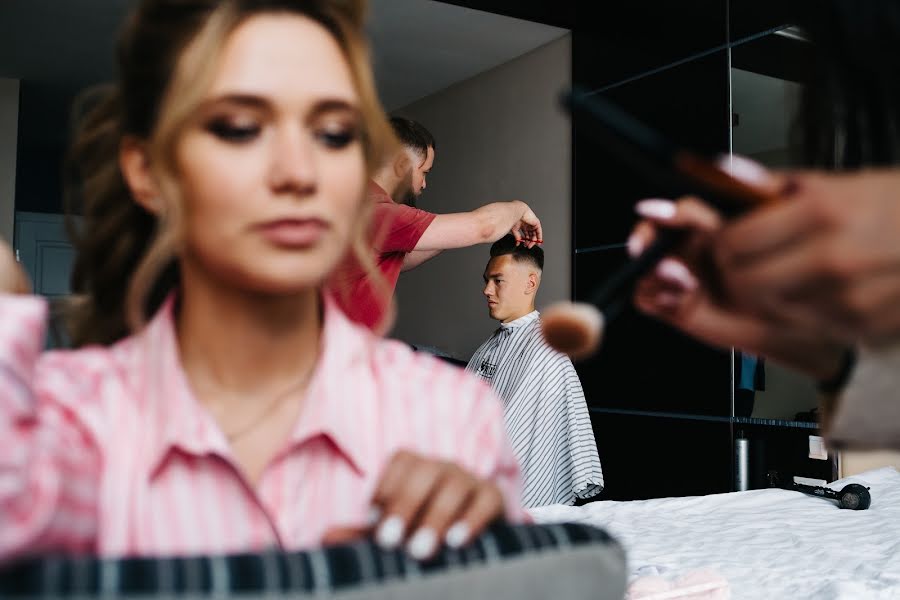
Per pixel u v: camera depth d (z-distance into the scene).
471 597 0.42
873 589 1.47
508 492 0.63
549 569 0.44
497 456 0.61
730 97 3.77
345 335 0.58
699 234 0.37
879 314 0.34
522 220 2.24
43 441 0.42
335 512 0.54
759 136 3.62
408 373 0.61
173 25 0.51
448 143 5.62
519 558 0.43
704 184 0.35
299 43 0.50
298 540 0.53
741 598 1.46
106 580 0.37
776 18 3.54
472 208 5.39
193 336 0.55
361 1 0.53
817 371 0.44
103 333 0.67
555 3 4.48
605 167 4.35
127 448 0.51
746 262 0.35
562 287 4.66
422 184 2.30
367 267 0.59
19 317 0.41
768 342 0.42
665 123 4.14
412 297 5.87
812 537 1.94
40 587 0.37
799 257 0.33
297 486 0.55
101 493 0.50
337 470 0.55
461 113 5.50
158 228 0.55
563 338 0.41
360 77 0.52
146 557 0.39
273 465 0.54
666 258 0.40
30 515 0.39
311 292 0.57
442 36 4.70
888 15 0.44
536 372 3.12
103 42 4.86
